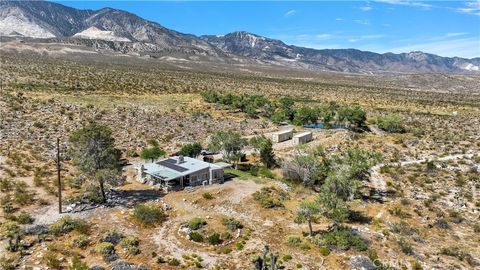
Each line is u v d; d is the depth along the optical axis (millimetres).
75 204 50156
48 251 39062
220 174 63125
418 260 41844
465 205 59156
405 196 62719
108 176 49844
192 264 38750
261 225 49031
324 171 66250
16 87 126938
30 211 47469
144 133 91500
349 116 114750
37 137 78250
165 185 58250
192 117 113000
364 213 55125
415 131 109750
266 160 75188
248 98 138000
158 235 44781
